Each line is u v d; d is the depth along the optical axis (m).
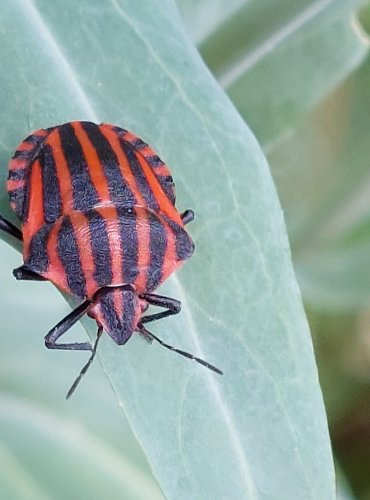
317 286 0.09
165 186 0.06
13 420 0.08
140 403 0.06
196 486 0.06
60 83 0.06
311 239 0.09
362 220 0.09
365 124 0.09
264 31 0.08
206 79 0.06
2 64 0.06
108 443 0.08
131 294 0.06
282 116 0.08
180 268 0.06
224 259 0.06
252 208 0.06
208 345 0.06
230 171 0.06
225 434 0.06
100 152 0.06
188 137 0.06
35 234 0.06
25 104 0.06
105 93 0.06
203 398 0.06
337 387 0.09
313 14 0.08
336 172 0.09
